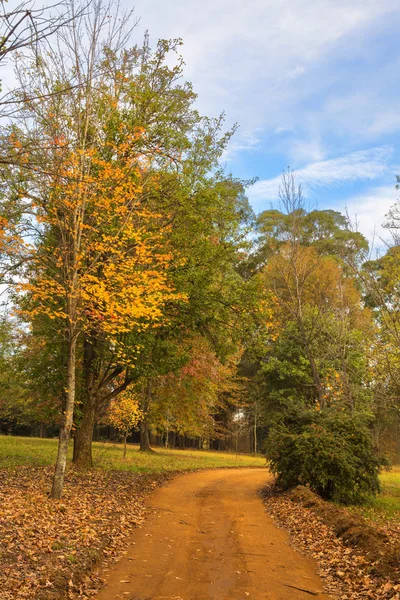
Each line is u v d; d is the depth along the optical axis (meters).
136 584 7.02
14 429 55.66
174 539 9.96
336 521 10.81
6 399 39.69
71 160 11.63
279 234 38.38
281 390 38.34
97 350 19.41
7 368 22.39
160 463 27.73
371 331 18.28
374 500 17.33
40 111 11.76
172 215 18.27
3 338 20.97
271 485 19.55
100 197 12.64
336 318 22.73
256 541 10.14
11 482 14.35
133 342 17.56
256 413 46.97
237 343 20.09
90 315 13.02
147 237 15.41
